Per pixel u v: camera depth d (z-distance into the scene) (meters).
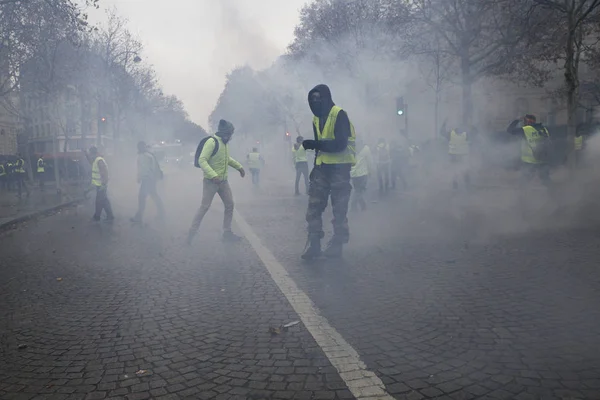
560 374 2.75
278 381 2.78
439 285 4.59
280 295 4.47
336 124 5.63
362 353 3.11
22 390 2.81
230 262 5.98
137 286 5.05
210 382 2.81
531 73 19.33
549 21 14.15
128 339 3.55
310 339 3.38
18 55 20.30
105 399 2.67
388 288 4.56
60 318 4.10
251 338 3.44
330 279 4.98
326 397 2.57
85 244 7.89
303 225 8.97
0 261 6.82
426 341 3.27
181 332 3.64
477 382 2.68
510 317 3.66
